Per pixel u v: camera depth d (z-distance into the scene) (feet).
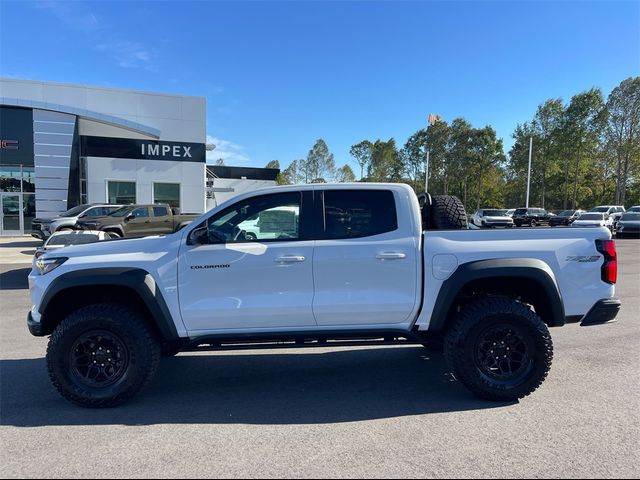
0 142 71.41
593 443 10.62
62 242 31.91
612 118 156.04
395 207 13.74
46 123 70.13
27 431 11.42
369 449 10.44
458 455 10.13
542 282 13.15
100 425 11.78
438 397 13.62
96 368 13.05
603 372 15.55
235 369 16.47
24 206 74.59
